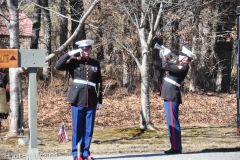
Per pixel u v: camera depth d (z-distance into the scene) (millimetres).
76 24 41812
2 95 17016
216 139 22812
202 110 38625
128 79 48062
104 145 20578
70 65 15562
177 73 17172
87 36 43500
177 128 17328
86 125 15461
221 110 39000
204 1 26234
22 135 23109
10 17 22656
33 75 13797
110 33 26406
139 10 24969
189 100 44406
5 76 17312
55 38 49906
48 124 31031
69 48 39375
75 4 28562
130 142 21766
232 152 17875
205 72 52312
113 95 46219
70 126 30109
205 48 41312
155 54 48094
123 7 24703
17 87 23094
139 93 47531
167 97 17219
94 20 29578
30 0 24484
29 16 36406
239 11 17125
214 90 52344
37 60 13680
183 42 40531
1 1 24406
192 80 51656
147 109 25797
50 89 43688
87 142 15445
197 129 26875
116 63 50125
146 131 25250
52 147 19719
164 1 23312
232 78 53594
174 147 17328
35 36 33031
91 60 15641
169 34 31094
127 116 34875
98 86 15695
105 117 34156
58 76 48469
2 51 13383
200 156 16688
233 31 35750
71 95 15375
